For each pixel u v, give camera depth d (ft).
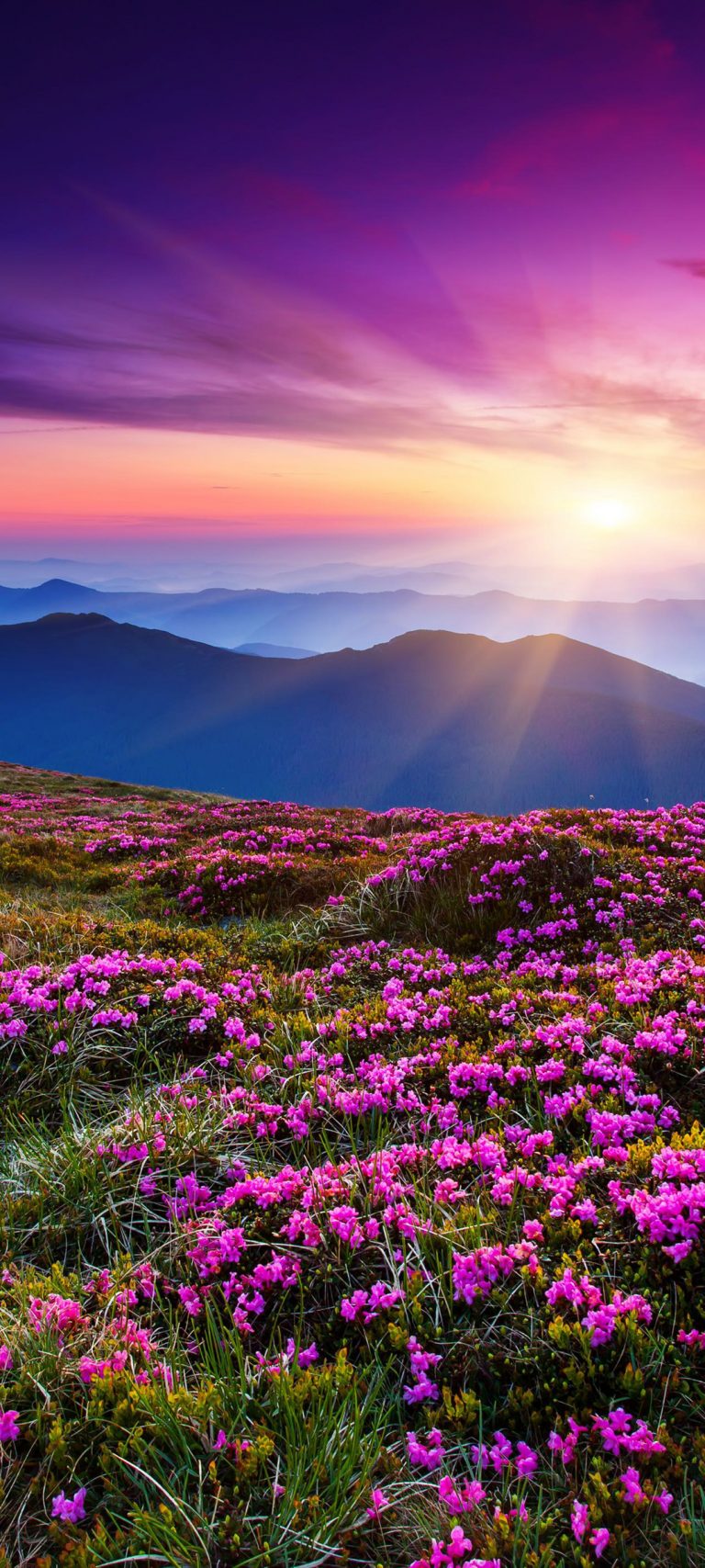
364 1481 12.96
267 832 84.69
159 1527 11.98
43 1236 19.65
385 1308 16.53
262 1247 18.85
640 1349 14.93
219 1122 23.94
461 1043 28.71
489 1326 15.90
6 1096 26.35
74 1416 14.66
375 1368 15.33
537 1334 15.67
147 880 63.93
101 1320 16.66
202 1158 22.34
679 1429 13.78
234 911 56.39
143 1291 17.69
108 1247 19.04
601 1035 26.71
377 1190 19.86
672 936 37.99
